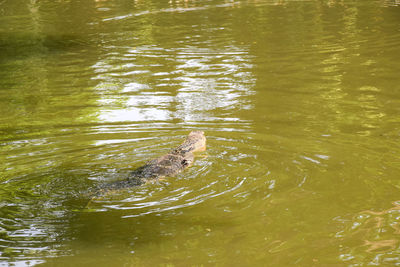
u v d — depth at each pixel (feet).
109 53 50.01
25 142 27.86
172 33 57.36
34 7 76.48
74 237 18.28
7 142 27.99
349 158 24.48
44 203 20.63
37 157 25.45
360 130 28.25
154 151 25.95
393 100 33.37
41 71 44.80
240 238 18.06
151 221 19.24
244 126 29.40
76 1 80.69
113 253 17.28
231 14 67.00
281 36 53.78
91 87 39.29
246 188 21.62
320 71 40.96
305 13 65.67
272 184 21.94
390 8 66.33
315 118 30.55
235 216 19.52
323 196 20.88
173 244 17.78
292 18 62.85
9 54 51.31
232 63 44.39
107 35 57.77
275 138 27.27
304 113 31.55
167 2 78.13
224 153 25.30
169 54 48.39
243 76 40.45
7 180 22.71
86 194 21.33
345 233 18.20
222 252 17.24
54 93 38.19
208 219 19.31
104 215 19.70
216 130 28.81
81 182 22.43
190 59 46.32
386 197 20.67
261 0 76.79
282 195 20.99
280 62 44.11
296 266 16.35
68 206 20.40
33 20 67.15
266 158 24.59
